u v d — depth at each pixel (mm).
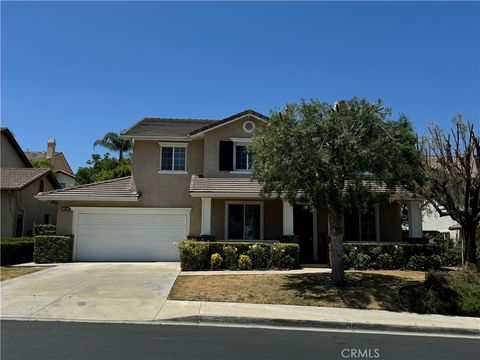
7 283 13555
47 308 10297
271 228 20359
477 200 13961
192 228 20516
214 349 7309
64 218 20156
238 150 20906
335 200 11703
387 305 11508
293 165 11727
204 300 11445
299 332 9016
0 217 23672
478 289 11734
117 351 6992
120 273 15828
